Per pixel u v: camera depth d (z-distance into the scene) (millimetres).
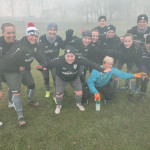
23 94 3533
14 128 2488
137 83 3469
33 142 2232
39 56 2633
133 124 2559
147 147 2139
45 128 2482
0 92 2383
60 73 2535
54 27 2895
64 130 2438
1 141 2248
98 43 3324
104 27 4164
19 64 2342
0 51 2191
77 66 2473
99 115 2783
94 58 3223
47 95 3453
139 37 3498
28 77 2746
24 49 2277
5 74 2363
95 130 2438
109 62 2652
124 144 2188
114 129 2457
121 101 3229
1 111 2922
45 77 3229
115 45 3402
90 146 2162
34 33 2277
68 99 3324
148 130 2428
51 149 2123
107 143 2207
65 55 2336
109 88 2998
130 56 3086
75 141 2242
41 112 2889
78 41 3090
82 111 2895
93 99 3309
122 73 2787
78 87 2748
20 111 2523
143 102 3184
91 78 2771
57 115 2787
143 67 3027
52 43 3074
